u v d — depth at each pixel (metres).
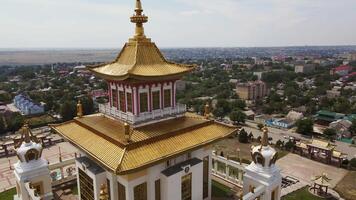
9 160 80.56
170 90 36.38
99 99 162.38
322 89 193.00
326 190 60.28
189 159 34.22
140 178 29.42
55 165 45.56
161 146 30.41
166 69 34.34
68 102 126.31
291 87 197.62
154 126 33.19
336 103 150.38
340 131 113.62
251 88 183.25
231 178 45.50
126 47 36.25
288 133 117.31
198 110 141.25
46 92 184.62
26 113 136.38
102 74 33.94
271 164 34.44
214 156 48.28
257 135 112.25
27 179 34.72
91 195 32.66
